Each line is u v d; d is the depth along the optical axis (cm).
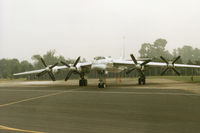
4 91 1959
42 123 721
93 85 2723
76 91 1861
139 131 609
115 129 633
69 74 2362
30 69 9650
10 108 1031
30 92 1836
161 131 607
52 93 1720
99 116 819
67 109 983
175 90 1805
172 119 751
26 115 859
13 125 697
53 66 2431
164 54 12644
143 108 974
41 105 1112
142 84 2712
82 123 714
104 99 1299
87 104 1119
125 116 812
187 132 595
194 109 934
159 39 12775
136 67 2236
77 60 2277
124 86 2380
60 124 704
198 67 2644
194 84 2608
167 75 6838
